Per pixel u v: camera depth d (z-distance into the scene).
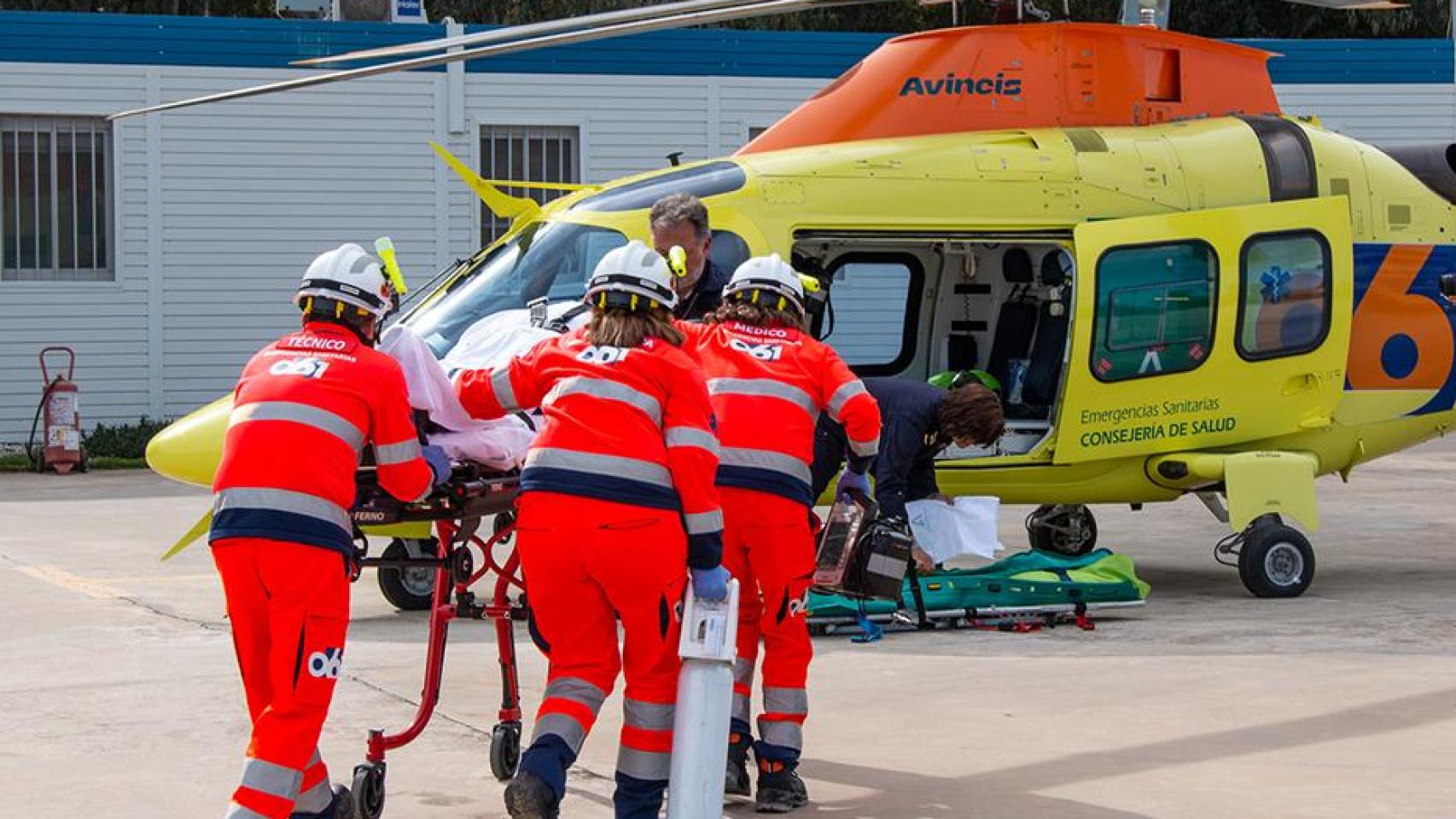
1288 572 10.84
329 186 21.64
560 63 22.25
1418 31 34.12
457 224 22.12
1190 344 10.82
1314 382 11.16
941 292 12.10
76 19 20.70
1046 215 10.64
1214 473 10.76
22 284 20.69
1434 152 11.95
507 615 6.23
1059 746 7.00
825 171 10.48
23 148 20.88
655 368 5.49
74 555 13.04
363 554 6.21
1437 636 9.37
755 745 6.23
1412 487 17.86
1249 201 11.12
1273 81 23.75
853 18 33.12
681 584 5.52
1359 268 11.45
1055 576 10.13
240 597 5.21
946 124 11.13
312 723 5.19
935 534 9.16
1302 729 7.19
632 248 5.67
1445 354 11.74
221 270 21.38
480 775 6.68
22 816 6.16
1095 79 11.30
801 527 6.35
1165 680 8.21
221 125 21.23
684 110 22.70
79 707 7.87
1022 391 11.72
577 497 5.40
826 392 6.52
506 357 8.20
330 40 21.48
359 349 5.40
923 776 6.58
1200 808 6.04
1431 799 6.09
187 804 6.33
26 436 20.83
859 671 8.56
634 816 5.56
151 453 9.55
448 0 32.50
